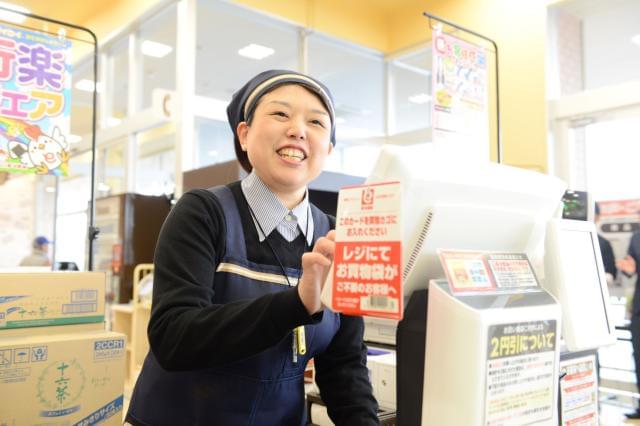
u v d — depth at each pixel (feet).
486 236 2.97
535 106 16.46
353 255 2.24
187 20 16.46
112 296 16.70
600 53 15.93
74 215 23.21
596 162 15.43
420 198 2.59
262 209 3.48
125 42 20.30
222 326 2.59
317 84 3.34
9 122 6.45
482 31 17.99
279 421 3.43
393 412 5.09
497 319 2.43
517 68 16.97
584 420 3.82
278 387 3.37
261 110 3.30
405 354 2.86
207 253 3.14
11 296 5.35
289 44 19.57
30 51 6.63
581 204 6.62
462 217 2.75
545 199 3.21
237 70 19.04
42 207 24.58
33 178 24.40
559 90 16.71
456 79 10.25
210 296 3.06
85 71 22.29
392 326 5.33
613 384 12.55
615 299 11.75
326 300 2.36
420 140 20.45
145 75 19.12
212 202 3.34
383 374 5.47
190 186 13.19
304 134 3.26
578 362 3.82
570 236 3.28
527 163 16.49
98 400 5.42
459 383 2.37
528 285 2.79
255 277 3.34
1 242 23.68
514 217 3.06
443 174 2.63
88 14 20.98
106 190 20.74
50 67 6.75
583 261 3.33
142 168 18.53
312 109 3.30
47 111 6.70
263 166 3.32
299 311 2.47
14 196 23.97
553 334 2.72
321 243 2.47
